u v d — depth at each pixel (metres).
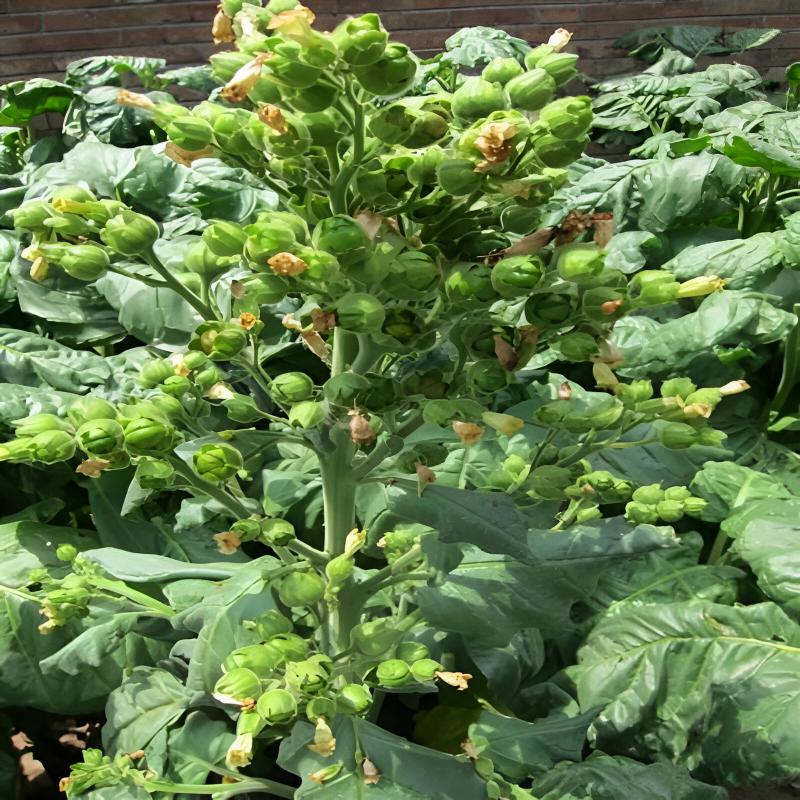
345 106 0.27
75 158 0.64
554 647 0.55
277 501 0.47
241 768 0.44
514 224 0.29
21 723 0.55
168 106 0.28
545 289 0.28
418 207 0.28
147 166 0.63
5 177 0.73
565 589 0.36
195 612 0.35
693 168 0.81
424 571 0.36
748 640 0.51
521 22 2.00
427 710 0.47
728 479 0.63
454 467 0.52
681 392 0.34
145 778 0.38
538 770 0.42
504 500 0.31
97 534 0.56
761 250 0.72
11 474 0.61
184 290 0.33
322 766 0.33
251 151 0.29
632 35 1.80
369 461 0.34
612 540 0.37
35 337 0.57
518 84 0.27
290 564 0.35
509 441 0.53
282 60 0.24
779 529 0.56
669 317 0.73
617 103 1.26
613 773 0.45
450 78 1.12
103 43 1.92
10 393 0.52
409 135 0.27
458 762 0.34
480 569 0.37
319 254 0.26
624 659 0.52
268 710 0.29
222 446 0.30
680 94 1.23
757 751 0.47
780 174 0.83
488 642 0.36
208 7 1.92
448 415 0.29
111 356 0.60
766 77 2.00
